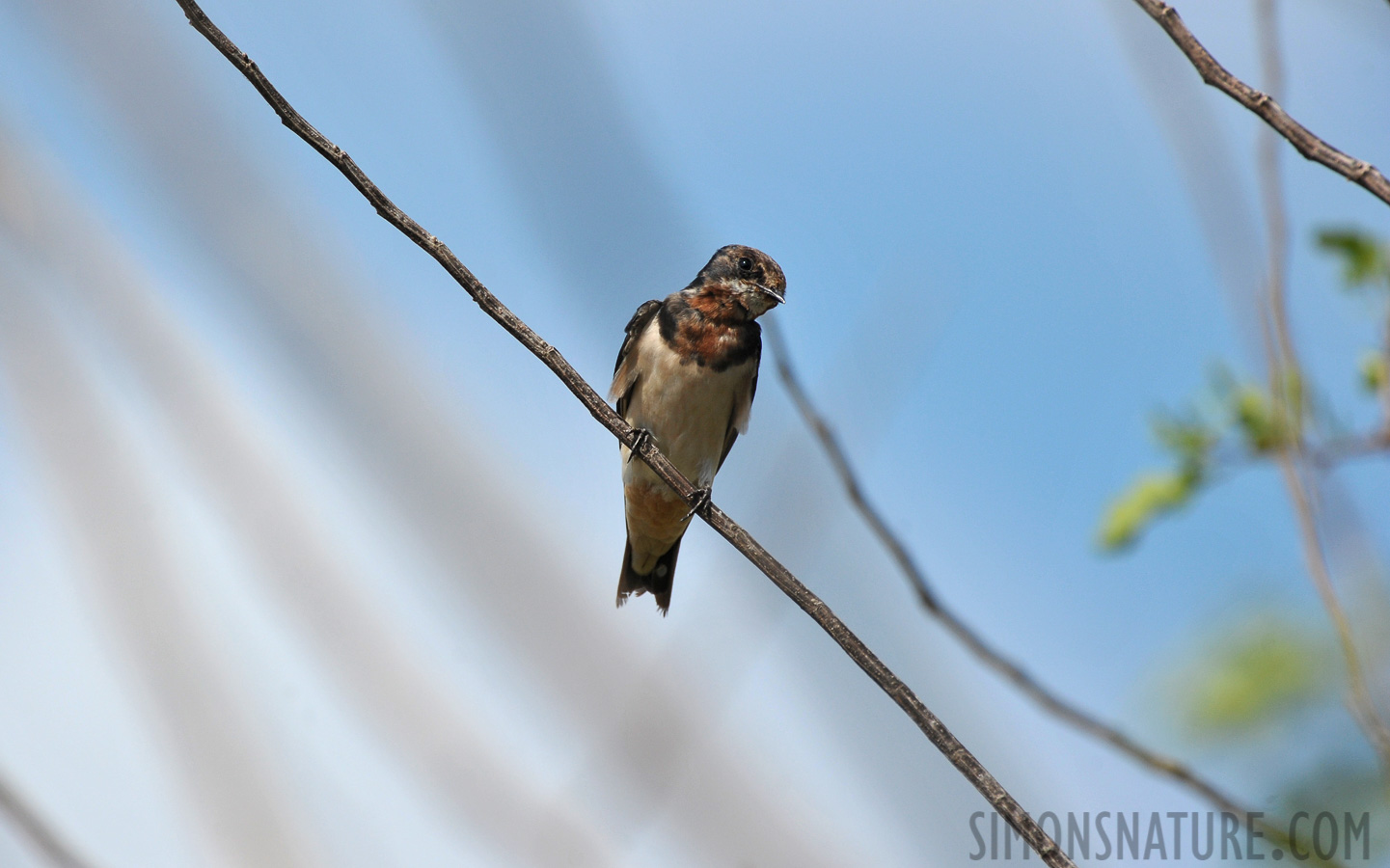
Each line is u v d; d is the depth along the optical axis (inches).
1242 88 281.1
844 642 327.0
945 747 310.2
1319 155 273.0
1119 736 316.5
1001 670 326.3
